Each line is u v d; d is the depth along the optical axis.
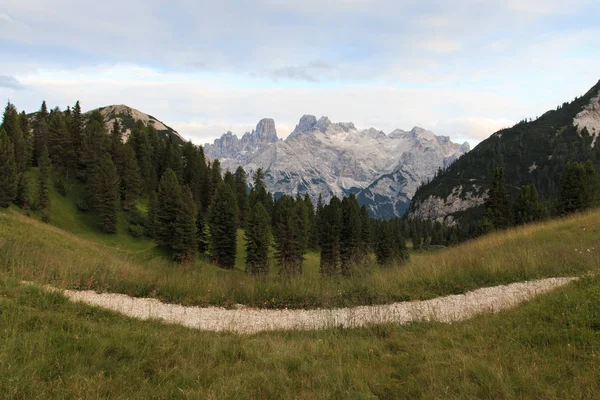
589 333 7.24
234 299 13.55
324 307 12.75
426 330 9.35
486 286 13.62
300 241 68.31
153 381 6.48
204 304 13.16
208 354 7.81
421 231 135.88
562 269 14.27
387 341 8.57
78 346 7.37
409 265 16.44
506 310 9.98
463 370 6.48
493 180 59.28
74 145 106.25
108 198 85.50
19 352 6.81
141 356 7.39
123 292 13.89
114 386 6.12
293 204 95.12
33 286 11.41
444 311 11.37
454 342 8.07
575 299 8.83
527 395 5.63
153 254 62.16
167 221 67.31
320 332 9.97
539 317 8.56
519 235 23.59
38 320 8.46
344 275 15.34
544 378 6.07
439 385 6.07
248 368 7.17
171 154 115.38
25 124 102.06
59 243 36.19
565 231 22.08
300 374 6.90
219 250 67.94
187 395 5.92
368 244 68.69
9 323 7.98
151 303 13.02
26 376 6.00
